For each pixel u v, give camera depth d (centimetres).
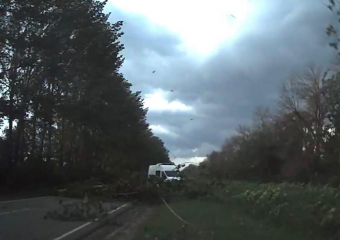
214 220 1955
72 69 3759
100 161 6300
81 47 3803
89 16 3844
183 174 3638
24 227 1608
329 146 3125
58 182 4419
